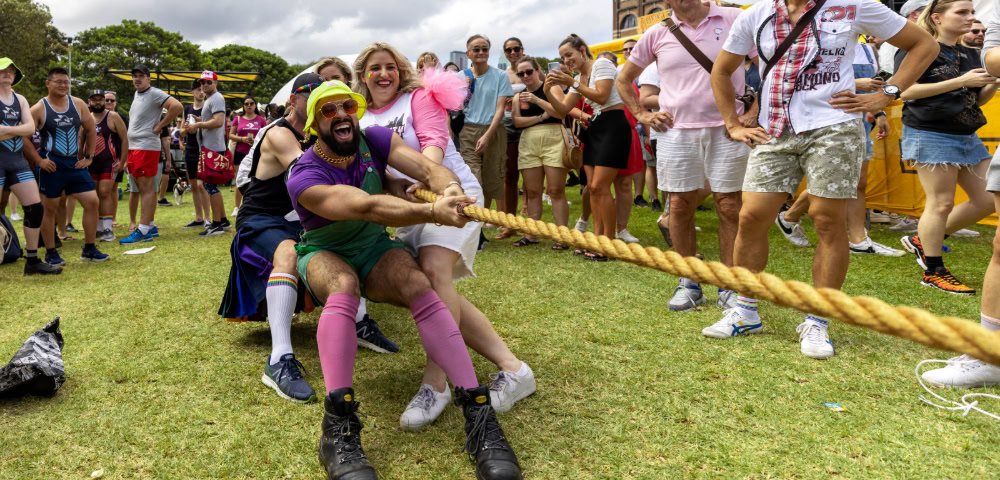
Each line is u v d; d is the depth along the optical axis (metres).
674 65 3.73
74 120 5.46
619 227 5.86
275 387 2.69
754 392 2.58
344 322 2.14
